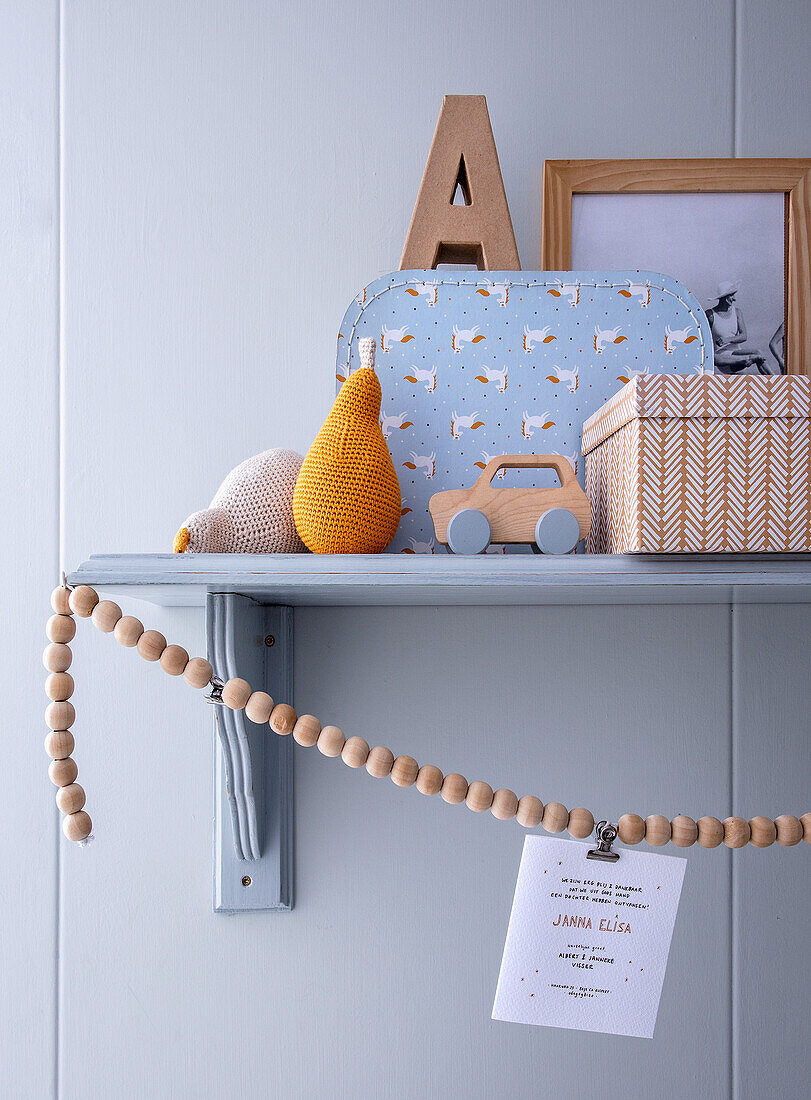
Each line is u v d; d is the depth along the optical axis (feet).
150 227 2.73
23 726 2.67
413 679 2.72
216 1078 2.63
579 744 2.72
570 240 2.62
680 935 2.70
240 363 2.74
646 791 2.72
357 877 2.68
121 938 2.64
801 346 2.64
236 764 2.40
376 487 2.13
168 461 2.72
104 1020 2.63
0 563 2.69
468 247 2.51
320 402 2.74
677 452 1.89
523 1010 2.14
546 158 2.77
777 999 2.69
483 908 2.69
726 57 2.76
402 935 2.67
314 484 2.12
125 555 1.91
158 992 2.64
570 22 2.76
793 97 2.76
